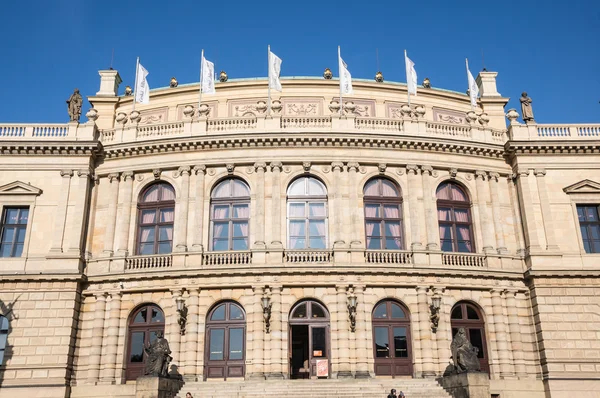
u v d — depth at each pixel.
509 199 41.59
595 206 41.28
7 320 36.41
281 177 39.47
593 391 35.81
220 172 39.88
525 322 38.31
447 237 40.09
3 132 41.28
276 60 43.22
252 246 37.69
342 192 39.12
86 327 37.22
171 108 46.03
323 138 39.59
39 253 38.06
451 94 47.09
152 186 40.78
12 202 39.38
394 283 36.88
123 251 38.25
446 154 41.25
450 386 32.06
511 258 39.38
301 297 36.41
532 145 41.16
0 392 34.69
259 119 40.91
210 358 35.88
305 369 35.97
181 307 35.62
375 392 32.00
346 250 37.31
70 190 39.62
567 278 38.38
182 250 37.56
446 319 36.97
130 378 36.12
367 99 46.00
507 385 35.91
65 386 34.91
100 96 46.56
